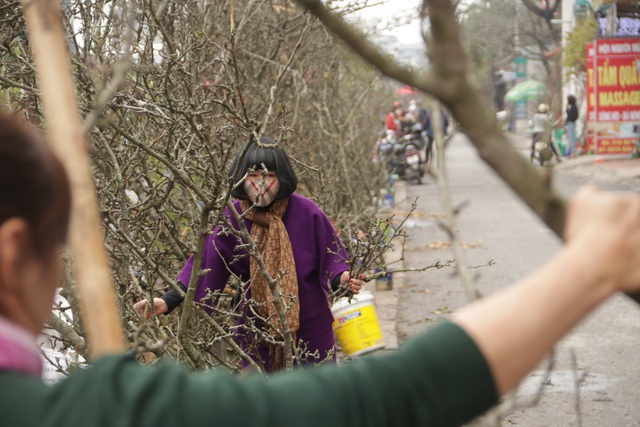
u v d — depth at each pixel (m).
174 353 4.25
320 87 10.08
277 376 1.09
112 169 4.58
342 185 10.13
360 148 11.80
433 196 17.58
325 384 1.04
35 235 1.10
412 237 12.70
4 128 1.09
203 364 3.99
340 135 9.75
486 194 18.12
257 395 1.03
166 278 4.02
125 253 4.11
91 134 4.21
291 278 4.45
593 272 1.04
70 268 4.15
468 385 1.03
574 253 1.05
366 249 5.09
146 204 4.55
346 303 5.48
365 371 1.05
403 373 1.04
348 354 5.51
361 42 1.11
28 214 1.08
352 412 1.02
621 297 8.68
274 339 4.47
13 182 1.07
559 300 1.04
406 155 19.55
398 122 19.97
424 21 1.22
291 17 8.60
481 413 1.05
